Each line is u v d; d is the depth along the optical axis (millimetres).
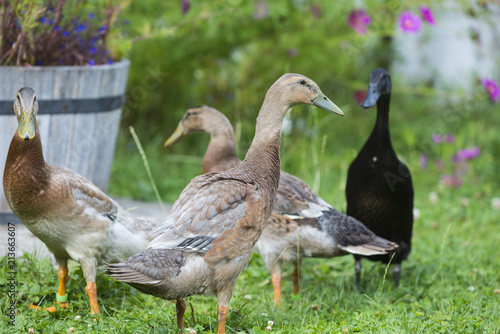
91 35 8039
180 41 11414
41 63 7559
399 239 6867
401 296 6684
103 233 5613
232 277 4934
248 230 4914
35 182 5348
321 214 6301
